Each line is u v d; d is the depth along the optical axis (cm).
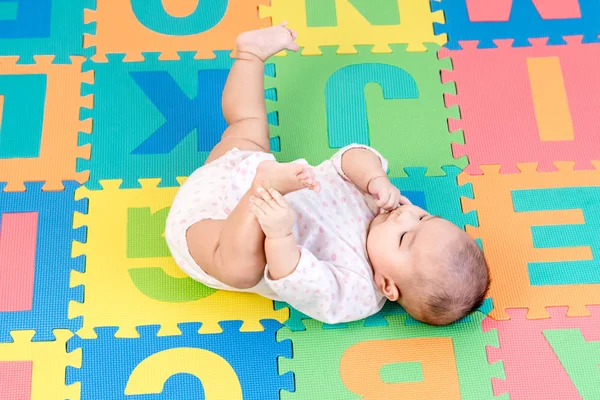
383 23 183
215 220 141
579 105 177
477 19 184
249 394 148
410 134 172
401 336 154
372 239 144
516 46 182
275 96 174
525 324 156
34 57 174
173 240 144
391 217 144
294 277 132
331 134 172
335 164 152
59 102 170
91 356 149
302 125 172
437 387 150
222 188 146
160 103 172
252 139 153
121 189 163
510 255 162
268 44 157
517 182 168
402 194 166
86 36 177
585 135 173
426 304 142
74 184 163
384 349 153
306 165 128
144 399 147
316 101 174
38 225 159
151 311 153
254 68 157
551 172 169
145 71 175
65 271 155
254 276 137
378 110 174
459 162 170
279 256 130
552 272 160
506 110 175
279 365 150
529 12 185
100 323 151
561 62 181
